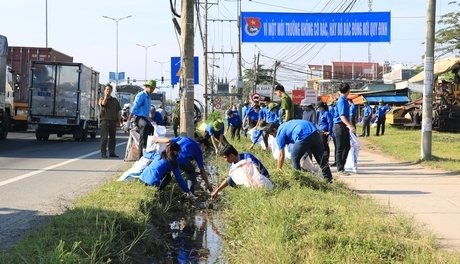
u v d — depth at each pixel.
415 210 7.84
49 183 10.55
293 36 20.69
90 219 6.26
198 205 9.05
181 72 12.68
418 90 45.56
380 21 20.47
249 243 6.03
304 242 5.56
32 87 23.23
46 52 29.34
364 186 10.25
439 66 27.17
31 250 5.03
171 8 15.21
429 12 14.39
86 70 24.33
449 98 27.30
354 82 76.25
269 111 16.16
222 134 16.08
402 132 29.20
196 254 6.46
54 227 5.89
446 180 11.08
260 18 20.61
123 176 9.66
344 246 5.36
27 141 23.17
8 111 23.91
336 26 20.53
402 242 5.46
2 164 13.91
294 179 9.19
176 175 9.09
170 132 37.19
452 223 6.99
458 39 38.00
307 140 9.75
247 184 8.62
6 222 7.02
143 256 6.20
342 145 11.98
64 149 19.00
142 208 7.38
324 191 8.98
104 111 15.70
